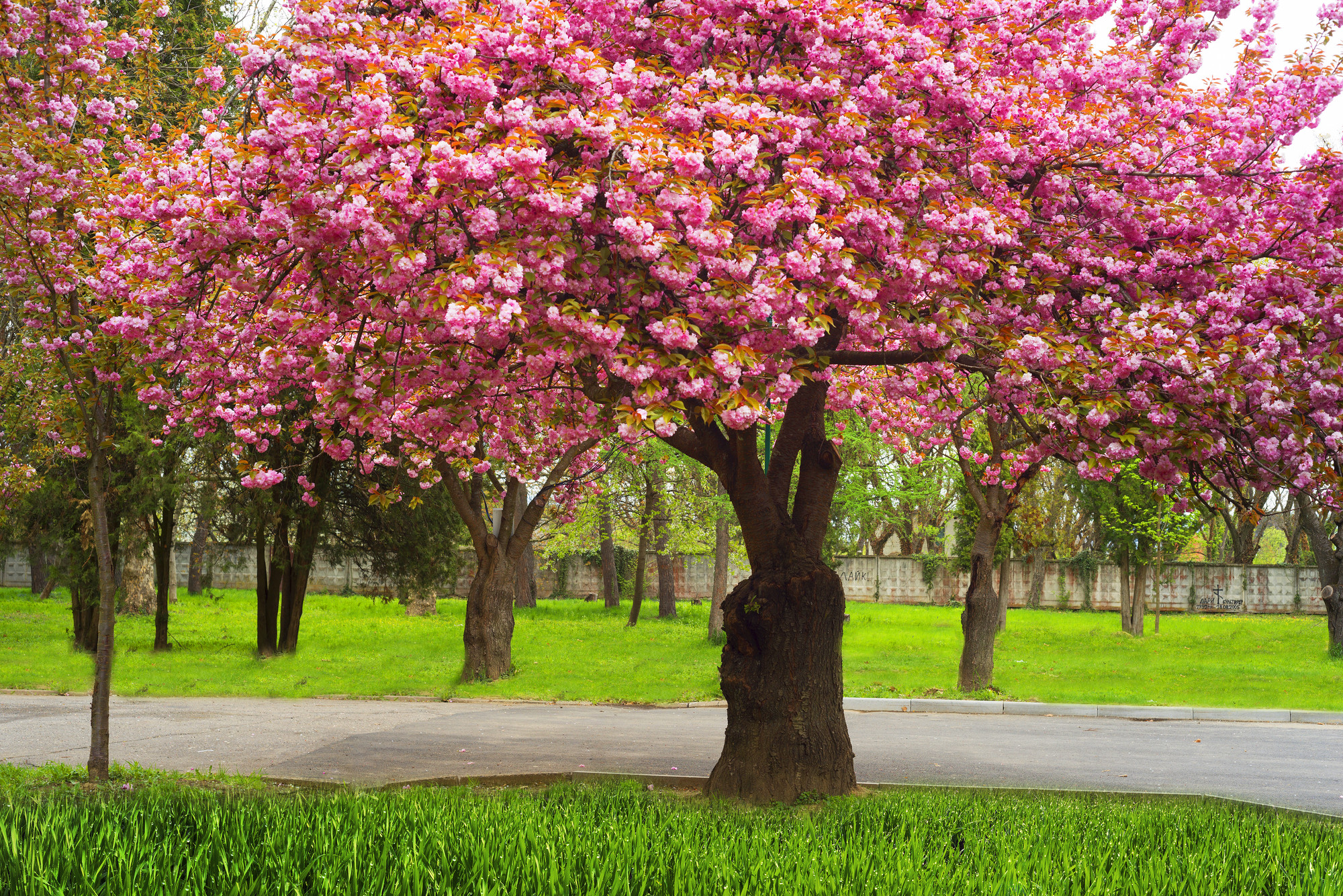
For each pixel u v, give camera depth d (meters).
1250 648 23.66
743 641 8.15
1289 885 4.43
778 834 5.39
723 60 7.17
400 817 5.28
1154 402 6.94
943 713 15.03
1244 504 7.89
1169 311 7.01
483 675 17.34
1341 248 7.31
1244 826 6.16
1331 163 7.48
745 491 8.26
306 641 23.41
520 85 6.20
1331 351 6.96
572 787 7.87
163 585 21.34
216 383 9.21
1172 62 8.47
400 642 23.45
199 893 3.87
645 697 15.84
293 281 7.23
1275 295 7.29
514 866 4.25
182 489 19.33
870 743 11.83
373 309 6.08
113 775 8.49
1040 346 6.64
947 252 6.98
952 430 16.39
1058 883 4.35
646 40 7.35
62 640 23.22
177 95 11.11
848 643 24.16
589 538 33.56
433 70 5.89
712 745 11.41
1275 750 11.66
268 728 12.52
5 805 5.80
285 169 5.87
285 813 5.34
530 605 35.28
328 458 20.17
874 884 4.21
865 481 30.94
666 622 29.70
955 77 7.16
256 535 19.67
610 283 6.26
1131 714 14.80
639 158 5.77
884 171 7.25
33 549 25.94
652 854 4.61
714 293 6.03
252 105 6.42
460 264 5.47
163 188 6.36
